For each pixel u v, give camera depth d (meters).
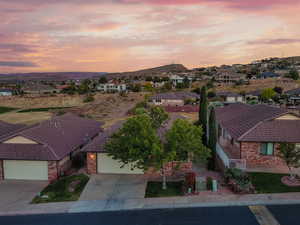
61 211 16.56
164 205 16.81
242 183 18.33
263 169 21.81
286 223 14.31
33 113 62.84
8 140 22.75
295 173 20.75
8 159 21.64
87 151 22.62
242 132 23.12
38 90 125.19
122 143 19.33
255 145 22.38
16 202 18.05
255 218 14.87
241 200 16.94
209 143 23.89
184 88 114.75
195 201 17.09
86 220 15.38
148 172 22.39
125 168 22.61
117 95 95.81
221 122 30.11
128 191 19.16
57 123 29.55
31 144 22.50
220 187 19.22
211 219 14.90
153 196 18.19
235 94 80.00
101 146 22.84
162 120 24.05
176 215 15.52
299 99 67.06
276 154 22.14
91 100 83.81
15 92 118.75
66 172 23.55
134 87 113.00
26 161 21.98
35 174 22.09
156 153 17.23
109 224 14.82
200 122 29.56
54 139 24.31
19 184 21.33
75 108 68.31
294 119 23.39
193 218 15.08
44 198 18.44
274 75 137.12
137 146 18.62
